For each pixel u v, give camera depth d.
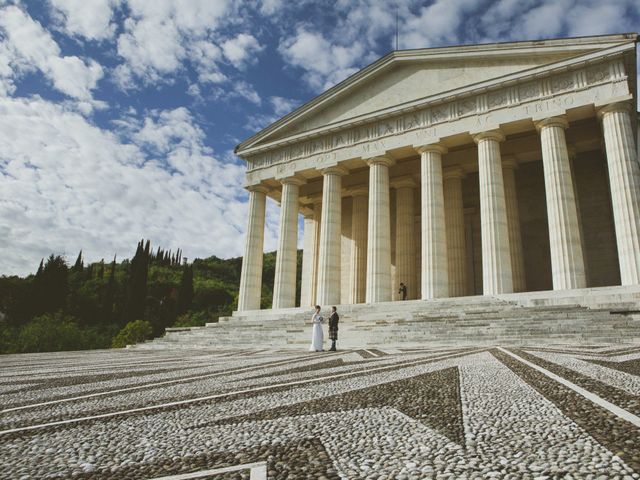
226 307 95.38
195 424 4.91
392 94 37.22
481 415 4.75
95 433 4.62
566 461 3.12
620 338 16.17
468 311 24.31
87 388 8.80
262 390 7.40
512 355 11.51
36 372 13.49
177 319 81.06
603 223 35.66
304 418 4.98
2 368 15.76
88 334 59.22
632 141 26.97
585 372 7.62
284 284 38.19
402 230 41.25
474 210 42.44
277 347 24.28
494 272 29.00
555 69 29.44
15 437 4.55
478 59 33.59
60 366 15.84
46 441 4.32
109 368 13.91
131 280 81.12
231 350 23.44
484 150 31.64
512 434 3.91
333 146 38.78
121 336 60.66
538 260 38.78
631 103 28.08
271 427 4.61
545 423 4.23
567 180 28.48
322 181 46.50
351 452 3.59
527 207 40.22
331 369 10.42
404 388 6.86
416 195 44.72
